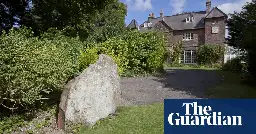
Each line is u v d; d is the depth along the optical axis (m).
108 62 6.90
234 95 8.81
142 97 8.37
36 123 6.00
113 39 13.27
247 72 12.39
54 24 16.41
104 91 6.35
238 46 13.07
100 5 17.53
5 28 15.11
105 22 23.80
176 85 10.82
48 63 6.33
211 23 33.84
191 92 9.36
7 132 5.54
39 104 6.93
